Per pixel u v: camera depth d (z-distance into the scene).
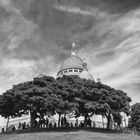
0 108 54.69
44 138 38.50
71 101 52.31
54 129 48.25
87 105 50.69
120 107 55.31
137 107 71.94
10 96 51.62
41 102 47.50
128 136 45.47
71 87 53.94
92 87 56.75
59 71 114.69
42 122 55.09
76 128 49.97
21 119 80.00
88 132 45.19
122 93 59.00
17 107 52.47
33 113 52.19
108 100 51.88
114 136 43.69
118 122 57.62
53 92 50.75
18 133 45.53
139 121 69.00
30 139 38.28
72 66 111.38
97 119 78.81
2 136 44.16
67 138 38.38
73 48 122.44
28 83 55.38
